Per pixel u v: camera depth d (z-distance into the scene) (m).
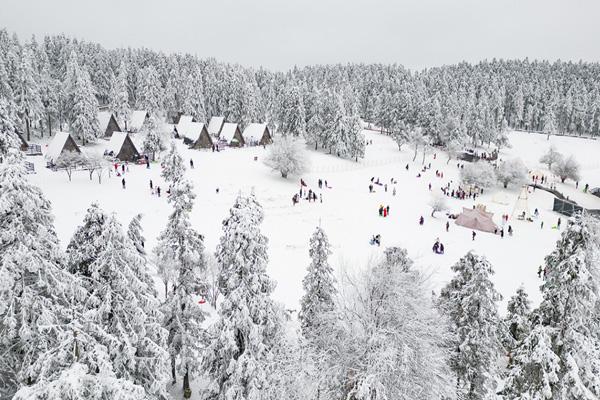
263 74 150.50
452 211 58.97
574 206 65.31
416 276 16.70
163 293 27.94
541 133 150.50
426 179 76.19
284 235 43.31
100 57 117.44
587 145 133.00
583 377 13.86
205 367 17.27
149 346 14.32
